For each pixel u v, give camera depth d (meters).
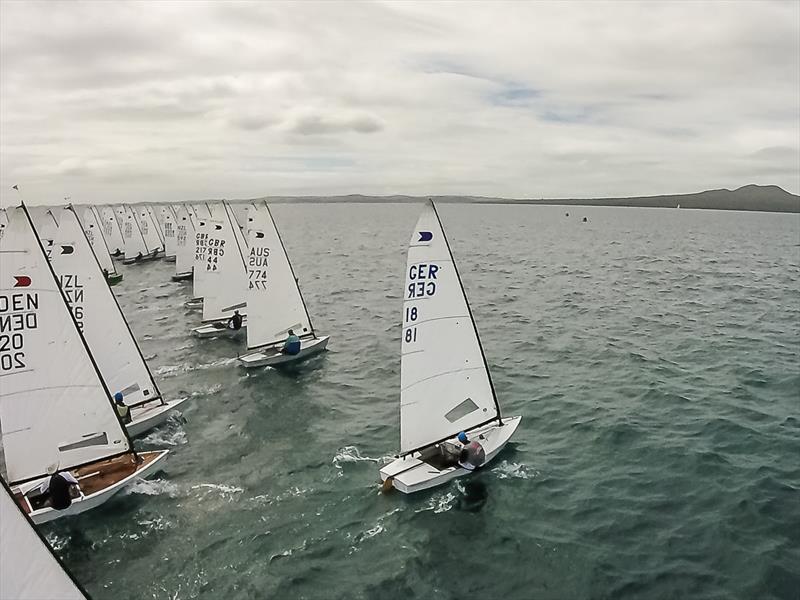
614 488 22.47
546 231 191.25
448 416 24.36
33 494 21.38
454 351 23.94
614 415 29.12
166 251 98.19
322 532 20.27
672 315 51.88
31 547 9.76
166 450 26.17
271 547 19.50
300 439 27.78
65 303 21.06
